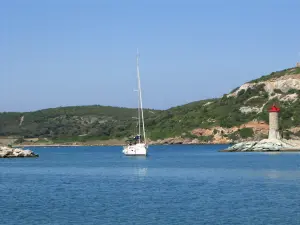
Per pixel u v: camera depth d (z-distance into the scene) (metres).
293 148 187.88
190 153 189.25
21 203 58.03
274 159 138.25
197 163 126.31
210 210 51.75
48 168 118.06
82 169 112.94
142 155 163.38
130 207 54.25
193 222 46.16
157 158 155.62
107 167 118.00
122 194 64.81
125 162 137.38
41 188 73.31
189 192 65.75
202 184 75.00
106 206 55.12
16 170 112.06
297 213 49.53
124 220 47.41
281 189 67.38
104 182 80.94
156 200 58.94
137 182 79.88
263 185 72.38
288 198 58.91
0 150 179.62
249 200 57.78
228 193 64.00
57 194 65.81
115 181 82.25
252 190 66.69
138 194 64.56
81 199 60.72
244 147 194.88
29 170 111.75
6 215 50.41
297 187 69.50
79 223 46.31
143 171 102.56
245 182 76.75
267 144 190.88
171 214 49.97
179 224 45.44
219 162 128.38
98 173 100.06
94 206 55.22
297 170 98.12
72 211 52.28
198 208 53.00
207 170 101.62
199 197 60.84
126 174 96.06
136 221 46.88
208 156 163.75
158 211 51.66
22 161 152.62
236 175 88.81
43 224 46.03
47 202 58.59
